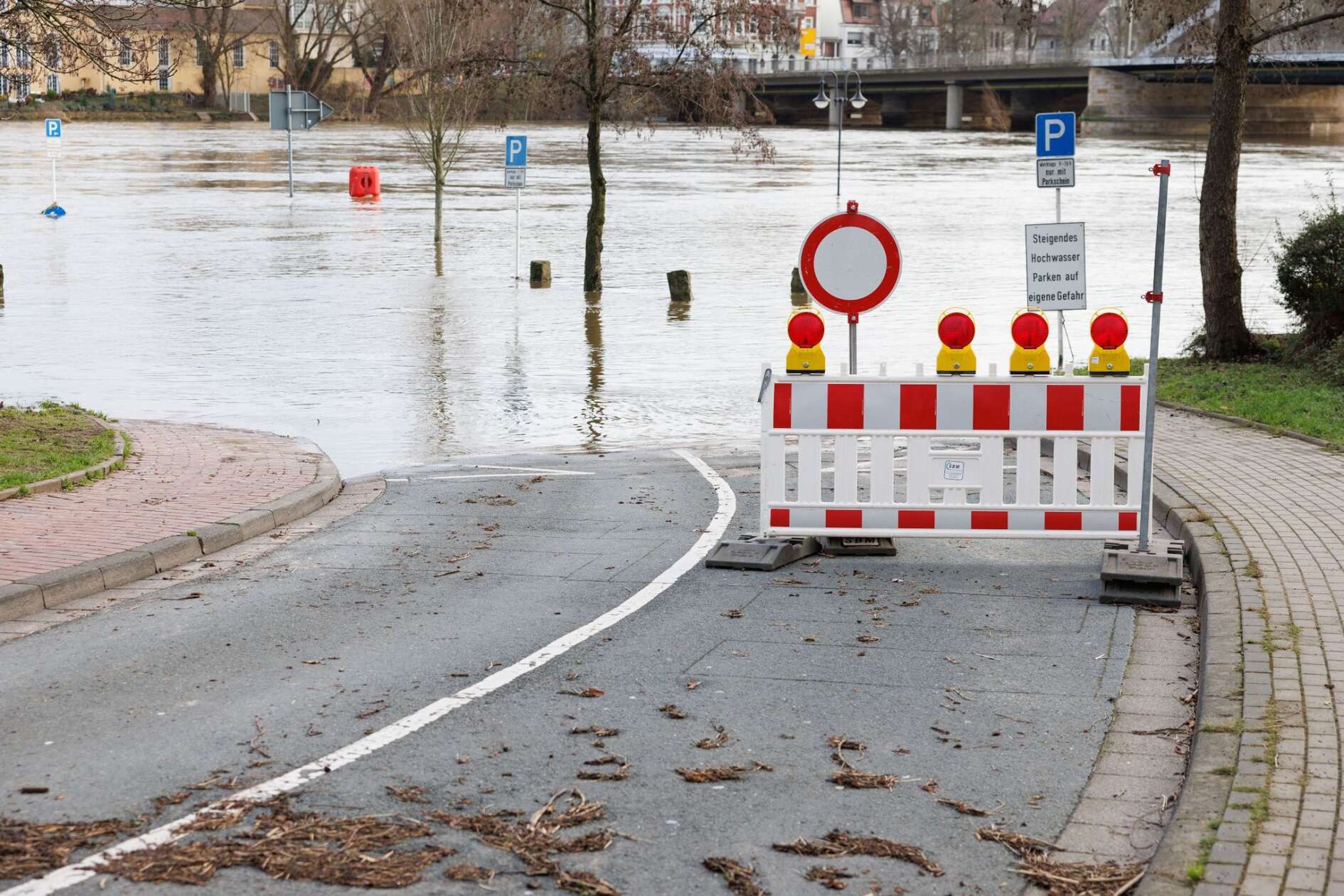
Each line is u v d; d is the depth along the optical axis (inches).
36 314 2132.1
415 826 448.8
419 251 3041.3
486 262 2861.7
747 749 522.0
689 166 6584.6
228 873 417.1
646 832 448.1
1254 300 2354.8
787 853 434.0
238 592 754.2
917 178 5625.0
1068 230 1104.8
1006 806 473.1
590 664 622.2
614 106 2497.5
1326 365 1422.2
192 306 2228.1
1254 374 1428.4
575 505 999.6
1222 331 1547.7
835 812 465.7
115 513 909.2
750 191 4938.5
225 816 454.3
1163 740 534.6
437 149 3132.4
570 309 2256.4
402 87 3469.5
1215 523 827.4
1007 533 805.2
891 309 2252.7
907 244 3216.0
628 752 517.0
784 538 828.6
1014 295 2409.0
